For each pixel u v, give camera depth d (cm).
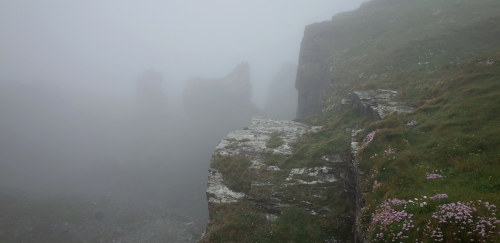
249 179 2381
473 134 1606
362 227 1347
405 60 4062
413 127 1997
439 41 4125
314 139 2908
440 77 2880
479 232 912
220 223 1992
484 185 1191
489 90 2042
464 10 5128
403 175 1472
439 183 1313
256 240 1797
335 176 2242
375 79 3884
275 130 3428
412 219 1115
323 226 1827
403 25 5606
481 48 3744
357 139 2248
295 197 2094
